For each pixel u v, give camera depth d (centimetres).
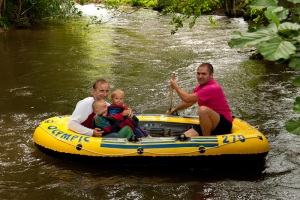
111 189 409
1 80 845
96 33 1472
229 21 1794
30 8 1647
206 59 1058
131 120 453
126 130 445
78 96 740
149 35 1437
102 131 446
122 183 420
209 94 446
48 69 939
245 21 1788
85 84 818
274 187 419
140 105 687
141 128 471
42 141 460
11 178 432
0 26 1527
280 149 511
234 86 806
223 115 450
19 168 454
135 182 421
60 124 478
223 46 1229
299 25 142
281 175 444
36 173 443
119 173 438
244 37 142
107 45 1245
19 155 488
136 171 441
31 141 532
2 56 1080
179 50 1174
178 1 726
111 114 454
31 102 700
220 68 956
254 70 935
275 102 704
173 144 429
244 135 447
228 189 412
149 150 425
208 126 442
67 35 1420
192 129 459
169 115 509
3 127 581
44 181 425
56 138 450
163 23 1742
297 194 405
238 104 693
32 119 618
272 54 129
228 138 436
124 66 976
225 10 1984
